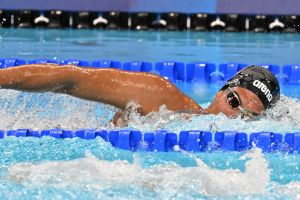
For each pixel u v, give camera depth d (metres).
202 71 20.88
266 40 28.23
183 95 13.05
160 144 12.29
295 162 11.60
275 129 12.70
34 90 12.51
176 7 31.17
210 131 12.45
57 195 9.97
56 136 12.62
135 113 12.69
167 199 9.88
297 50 25.12
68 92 12.60
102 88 12.57
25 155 11.52
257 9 31.03
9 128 13.12
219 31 31.12
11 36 27.95
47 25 31.17
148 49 24.92
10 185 10.30
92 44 25.98
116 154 11.76
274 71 20.86
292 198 9.94
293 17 30.89
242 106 12.56
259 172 10.94
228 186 10.36
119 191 10.12
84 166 11.04
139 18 31.22
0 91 13.88
